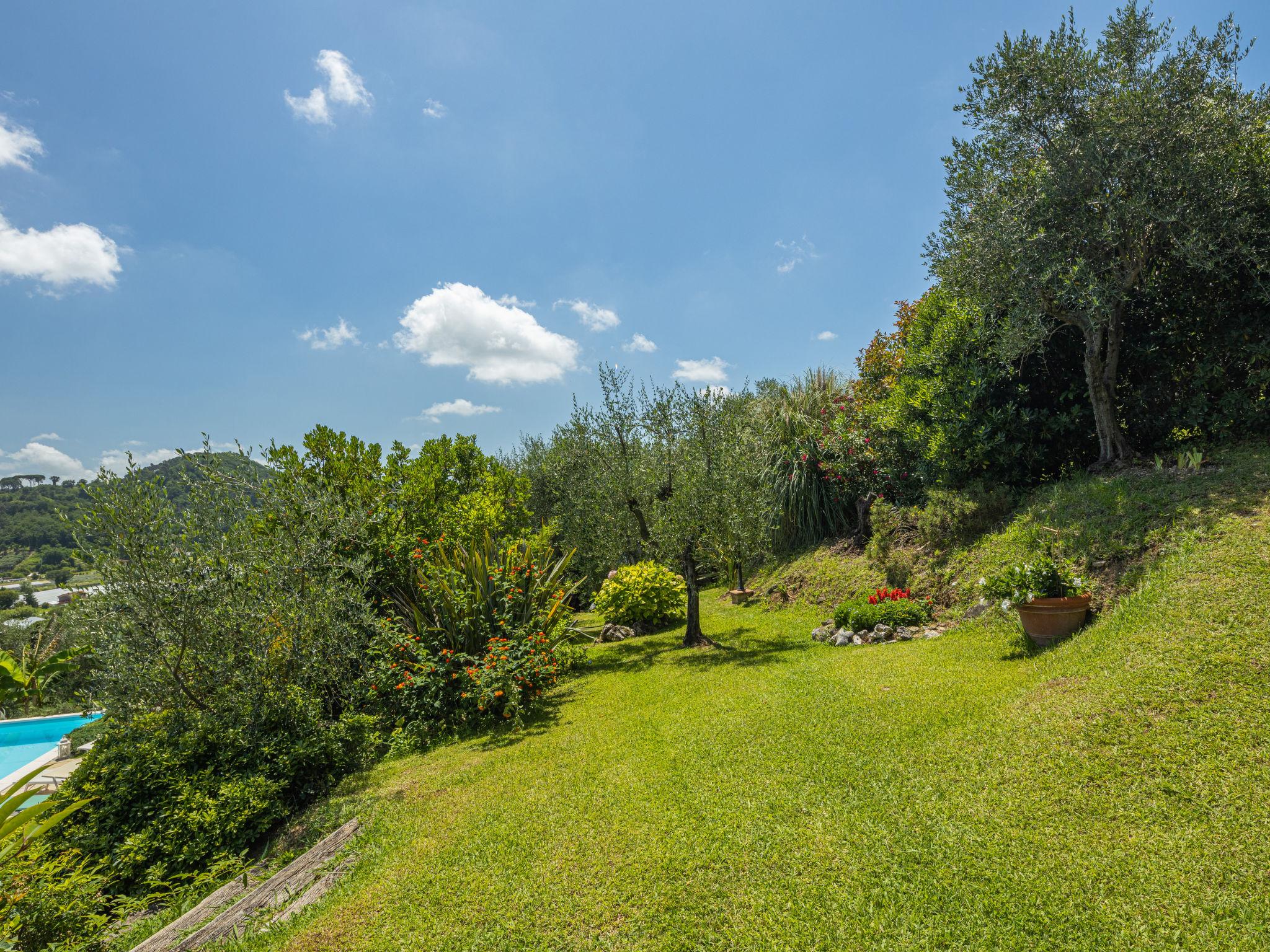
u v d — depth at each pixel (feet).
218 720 21.38
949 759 14.61
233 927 12.07
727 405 35.22
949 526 31.35
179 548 22.12
